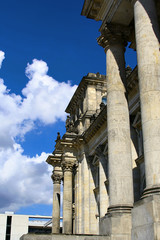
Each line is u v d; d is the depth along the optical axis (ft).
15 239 399.24
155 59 62.34
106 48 85.10
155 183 53.72
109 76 80.59
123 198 67.15
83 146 187.11
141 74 62.34
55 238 58.70
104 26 85.51
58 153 243.60
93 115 188.03
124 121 74.38
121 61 82.28
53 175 241.55
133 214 56.70
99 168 162.09
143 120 59.21
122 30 85.40
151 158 55.42
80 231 176.14
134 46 93.25
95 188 172.14
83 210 175.94
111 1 83.61
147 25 65.05
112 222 63.31
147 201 52.47
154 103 58.80
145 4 67.15
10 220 406.82
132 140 123.65
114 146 71.92
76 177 190.80
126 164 70.28
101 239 60.90
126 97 78.13
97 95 201.16
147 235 50.60
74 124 209.36
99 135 169.68
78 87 209.87
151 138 56.49
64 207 185.98
